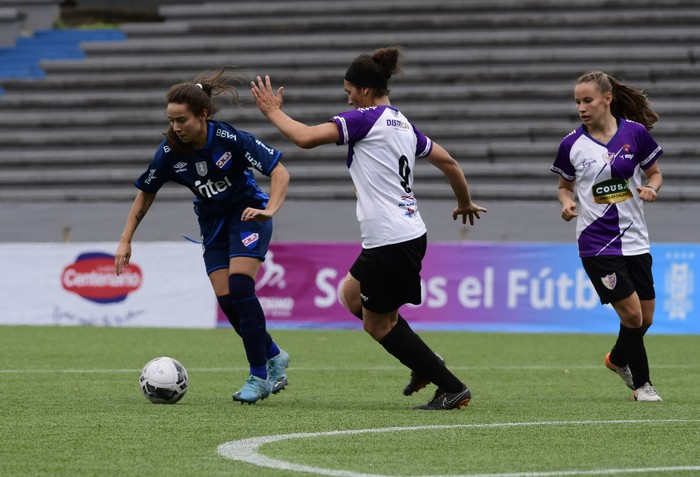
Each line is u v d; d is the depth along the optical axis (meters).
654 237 60.66
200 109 21.27
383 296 20.73
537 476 13.83
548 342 43.12
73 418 19.47
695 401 23.52
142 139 75.81
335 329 49.94
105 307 52.25
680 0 79.69
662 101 72.62
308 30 84.19
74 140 76.38
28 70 85.31
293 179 70.81
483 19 81.38
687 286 48.38
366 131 20.55
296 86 78.50
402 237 20.47
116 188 72.81
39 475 13.81
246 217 21.14
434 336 46.00
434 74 76.88
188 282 51.53
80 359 34.09
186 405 21.78
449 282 50.03
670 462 15.06
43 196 71.56
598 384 27.73
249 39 83.44
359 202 20.75
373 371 30.95
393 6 84.56
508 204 62.12
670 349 40.31
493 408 21.67
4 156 75.06
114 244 52.28
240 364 32.94
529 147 70.31
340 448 16.05
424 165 70.38
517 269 49.31
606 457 15.45
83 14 98.44
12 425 18.52
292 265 51.00
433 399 21.44
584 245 23.91
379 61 21.19
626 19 79.12
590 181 23.75
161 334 46.16
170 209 65.38
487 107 73.31
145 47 84.75
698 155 68.19
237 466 14.45
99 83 81.50
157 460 14.93
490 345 41.50
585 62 76.31
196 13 88.50
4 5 90.69
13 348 38.25
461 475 13.88
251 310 21.95
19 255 53.16
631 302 23.39
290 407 21.64
